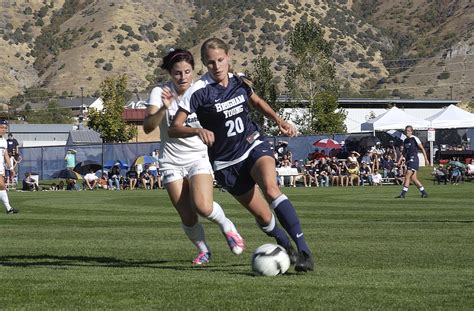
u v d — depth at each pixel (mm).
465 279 9172
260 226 10539
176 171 11016
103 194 40250
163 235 17000
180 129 9898
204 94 10055
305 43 84688
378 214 23141
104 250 13688
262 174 9984
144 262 11758
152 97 10586
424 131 65125
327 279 9125
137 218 22969
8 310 7215
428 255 12312
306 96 84875
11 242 15430
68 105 191750
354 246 13867
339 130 82750
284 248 10094
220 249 13758
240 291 8148
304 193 37906
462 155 56312
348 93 189500
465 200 30547
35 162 61094
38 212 26016
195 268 10695
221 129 10172
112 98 89688
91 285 8695
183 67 10352
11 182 51844
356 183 49469
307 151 55688
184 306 7320
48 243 15148
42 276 9594
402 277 9383
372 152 50562
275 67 199000
